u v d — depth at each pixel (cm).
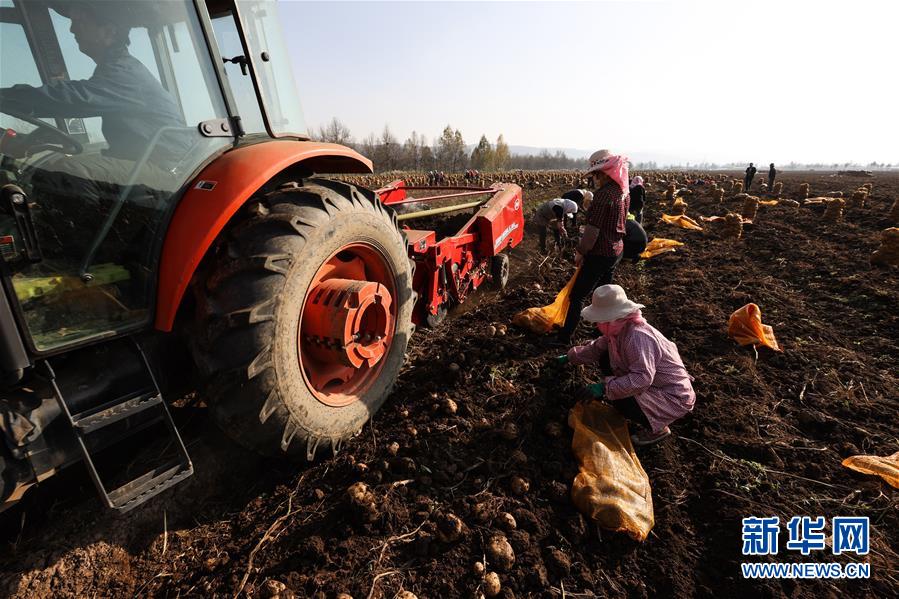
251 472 276
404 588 206
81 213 195
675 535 242
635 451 302
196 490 260
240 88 265
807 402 355
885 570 217
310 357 273
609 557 229
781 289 613
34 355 179
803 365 406
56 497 241
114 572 218
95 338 195
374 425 314
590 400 327
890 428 321
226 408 213
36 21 207
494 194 679
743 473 279
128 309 206
